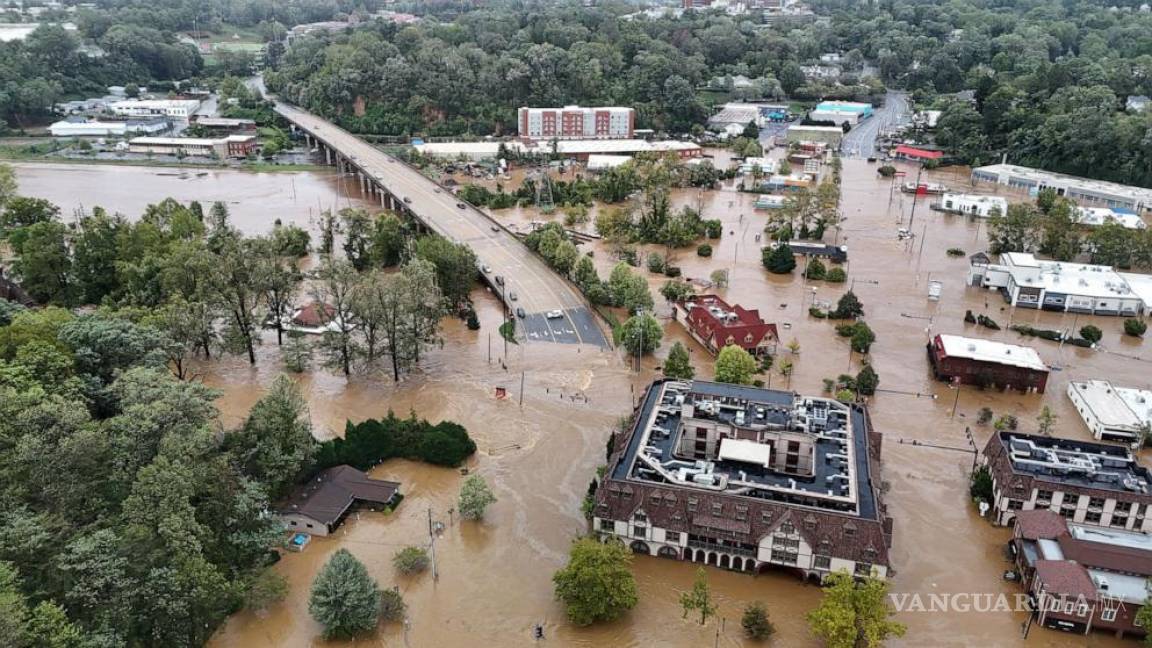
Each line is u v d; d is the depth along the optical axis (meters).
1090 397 193.00
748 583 135.12
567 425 186.38
